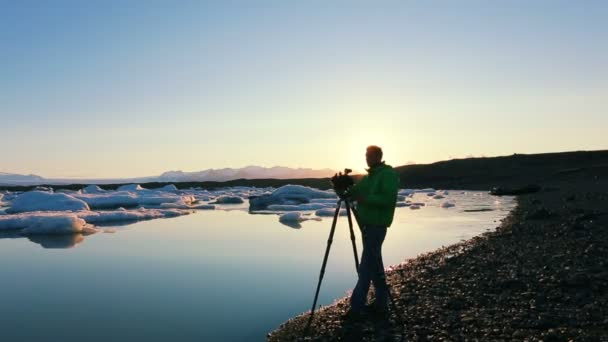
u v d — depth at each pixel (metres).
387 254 12.66
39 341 6.60
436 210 27.72
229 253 13.66
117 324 7.27
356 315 6.61
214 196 55.53
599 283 7.46
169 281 10.19
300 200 39.09
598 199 23.58
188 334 6.72
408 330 5.97
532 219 17.34
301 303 8.20
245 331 6.80
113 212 25.91
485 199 36.75
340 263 11.95
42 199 28.88
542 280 7.90
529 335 5.46
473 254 11.09
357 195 6.50
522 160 76.06
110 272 11.27
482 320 6.10
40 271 11.51
